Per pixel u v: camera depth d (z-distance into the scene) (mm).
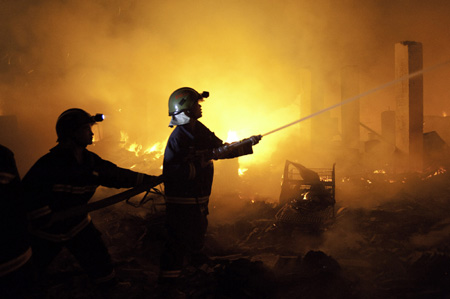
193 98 3473
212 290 3590
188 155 3371
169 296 3381
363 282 3861
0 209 2137
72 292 3518
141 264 4227
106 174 3205
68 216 2857
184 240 3432
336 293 3482
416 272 4020
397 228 5305
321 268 3799
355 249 4672
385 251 4551
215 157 3426
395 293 3625
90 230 3203
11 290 2184
